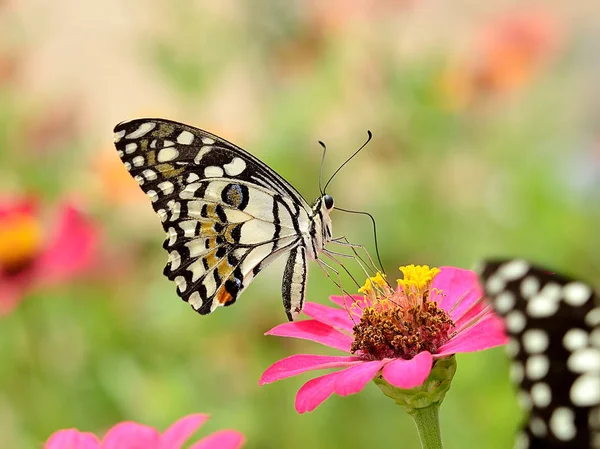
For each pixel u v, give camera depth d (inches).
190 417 13.9
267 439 18.4
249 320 18.9
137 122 15.1
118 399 18.4
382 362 13.7
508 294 12.2
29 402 18.6
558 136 21.0
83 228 18.3
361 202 20.2
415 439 18.3
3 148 20.7
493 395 17.7
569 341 12.0
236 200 15.5
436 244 20.0
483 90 20.3
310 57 20.6
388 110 20.4
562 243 19.8
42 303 18.6
